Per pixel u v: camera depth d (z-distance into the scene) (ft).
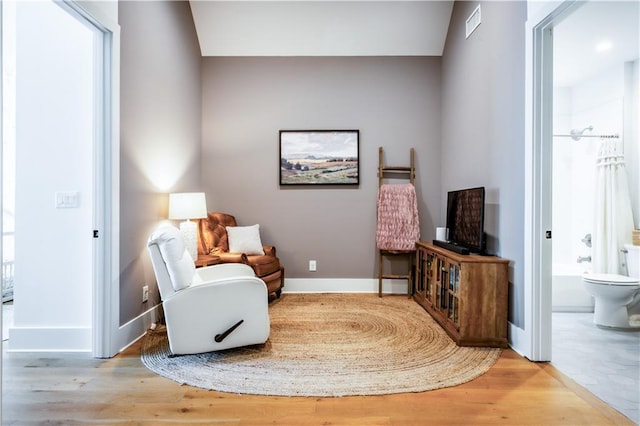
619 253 11.25
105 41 7.48
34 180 7.70
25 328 7.70
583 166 12.89
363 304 11.86
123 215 8.11
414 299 12.49
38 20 7.61
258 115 13.65
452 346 8.16
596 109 12.57
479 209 8.93
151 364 7.14
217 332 7.41
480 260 8.13
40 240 7.72
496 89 9.01
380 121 13.62
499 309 8.15
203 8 12.48
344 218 13.66
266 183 13.67
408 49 13.44
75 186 7.67
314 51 13.52
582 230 12.87
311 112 13.64
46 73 7.65
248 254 12.26
